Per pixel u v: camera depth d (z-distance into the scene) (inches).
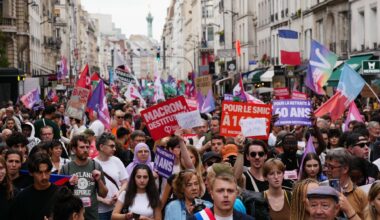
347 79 763.4
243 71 3457.2
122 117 888.9
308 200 310.8
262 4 3085.6
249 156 468.8
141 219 458.6
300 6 2485.2
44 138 642.8
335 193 303.9
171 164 507.5
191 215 370.3
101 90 867.4
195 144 741.3
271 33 2906.0
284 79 2349.9
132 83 1425.9
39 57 3939.5
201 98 1158.3
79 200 320.5
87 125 1026.1
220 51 3036.4
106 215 514.0
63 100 1987.0
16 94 1742.1
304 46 2427.4
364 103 1459.2
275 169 406.9
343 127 864.9
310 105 673.6
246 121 555.5
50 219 331.9
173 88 2421.3
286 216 405.7
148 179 462.9
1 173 414.3
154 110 548.1
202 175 496.1
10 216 414.0
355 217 358.6
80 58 7229.3
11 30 3065.9
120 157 639.8
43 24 4220.0
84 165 494.6
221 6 4333.2
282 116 671.1
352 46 1993.1
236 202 389.1
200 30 5595.5
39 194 411.8
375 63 1342.3
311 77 861.2
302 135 687.7
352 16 1996.8
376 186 342.0
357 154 528.4
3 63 2421.3
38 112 1176.8
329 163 422.0
